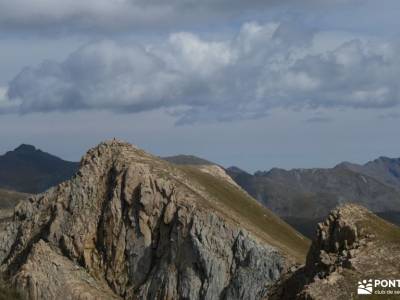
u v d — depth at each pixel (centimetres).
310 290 10744
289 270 13662
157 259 19462
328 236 12281
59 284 19088
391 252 11144
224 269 18262
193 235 18800
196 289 18338
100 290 19362
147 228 19800
